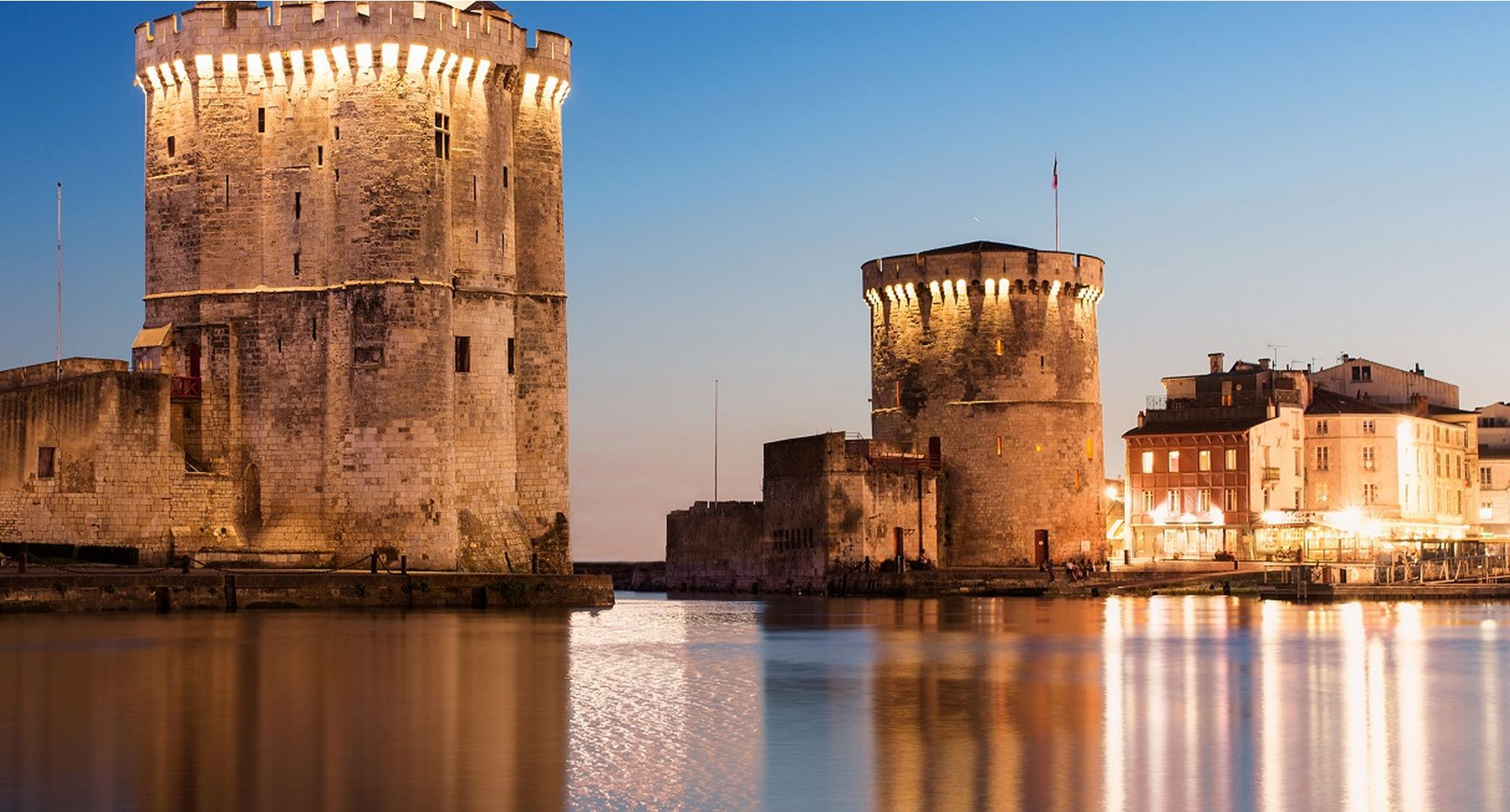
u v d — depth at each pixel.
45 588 74.12
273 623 70.56
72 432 84.19
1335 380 161.00
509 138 95.44
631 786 34.38
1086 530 128.62
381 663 54.38
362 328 88.94
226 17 91.62
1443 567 123.31
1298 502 146.25
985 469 126.69
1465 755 38.56
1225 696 49.22
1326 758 38.16
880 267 131.25
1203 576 121.00
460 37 91.19
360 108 89.44
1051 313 128.25
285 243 91.31
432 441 89.06
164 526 86.19
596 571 150.75
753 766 36.78
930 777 35.59
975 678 54.16
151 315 93.44
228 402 91.81
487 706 44.94
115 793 32.97
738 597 121.81
